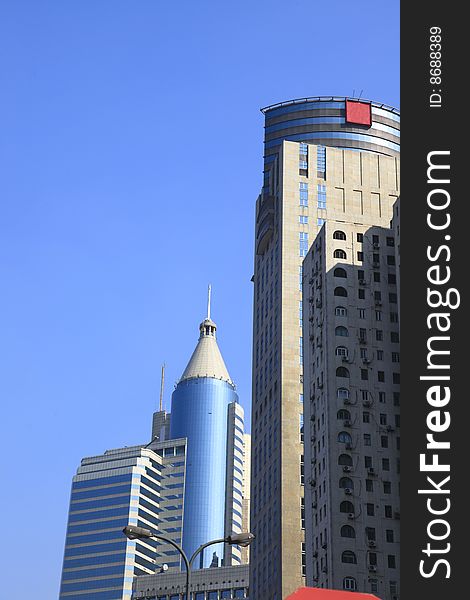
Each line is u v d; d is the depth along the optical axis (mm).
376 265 162125
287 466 179000
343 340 154625
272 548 176875
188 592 49375
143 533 50719
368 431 148625
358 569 138125
